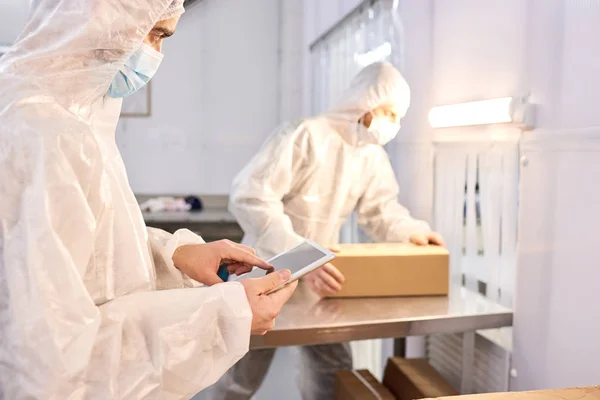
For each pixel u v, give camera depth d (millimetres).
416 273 1568
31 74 770
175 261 1065
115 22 769
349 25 2627
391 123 1748
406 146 2129
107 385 727
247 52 3918
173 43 3836
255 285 890
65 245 717
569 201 1261
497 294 1586
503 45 1498
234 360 829
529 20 1385
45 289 692
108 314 756
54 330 689
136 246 826
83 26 764
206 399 1979
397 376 1751
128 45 795
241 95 3951
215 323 812
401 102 1716
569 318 1274
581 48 1204
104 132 900
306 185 1818
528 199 1412
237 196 1709
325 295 1532
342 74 2814
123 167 921
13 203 713
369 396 1634
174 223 3506
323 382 2074
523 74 1414
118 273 806
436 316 1411
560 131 1277
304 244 1193
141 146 3906
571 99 1240
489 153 1602
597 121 1162
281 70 3957
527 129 1400
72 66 788
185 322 782
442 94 1843
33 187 709
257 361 1945
